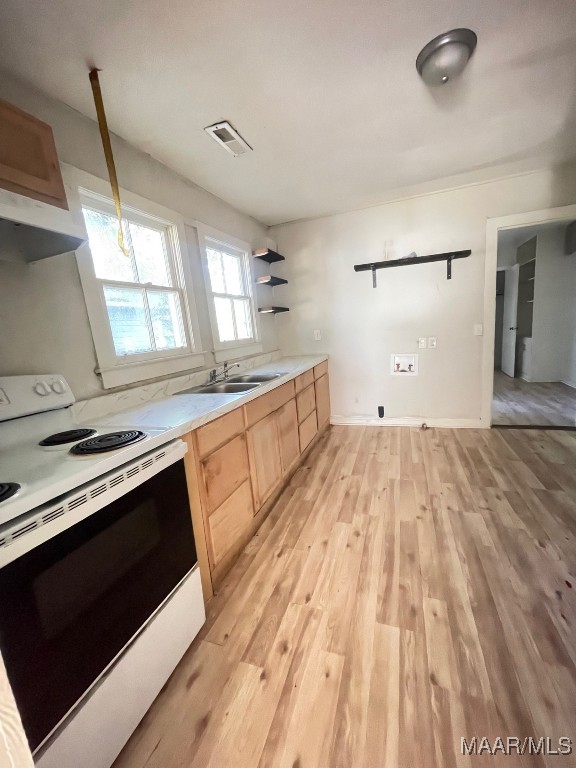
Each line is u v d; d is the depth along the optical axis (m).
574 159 2.52
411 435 3.30
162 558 1.12
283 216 3.37
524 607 1.30
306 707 1.01
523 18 1.24
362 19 1.21
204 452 1.45
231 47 1.28
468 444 2.96
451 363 3.34
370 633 1.24
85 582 0.85
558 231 4.77
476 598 1.36
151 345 2.02
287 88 1.53
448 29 1.27
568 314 4.90
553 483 2.21
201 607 1.31
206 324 2.51
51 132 1.13
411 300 3.36
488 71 1.52
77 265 1.55
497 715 0.95
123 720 0.93
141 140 1.83
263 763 0.88
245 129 1.83
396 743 0.90
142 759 0.91
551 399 4.21
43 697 0.73
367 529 1.87
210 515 1.48
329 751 0.90
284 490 2.39
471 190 2.98
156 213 2.00
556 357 5.08
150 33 1.19
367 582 1.49
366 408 3.71
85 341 1.58
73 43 1.19
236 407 1.73
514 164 2.59
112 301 1.79
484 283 3.11
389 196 3.06
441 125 1.94
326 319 3.68
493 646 1.15
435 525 1.86
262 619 1.34
